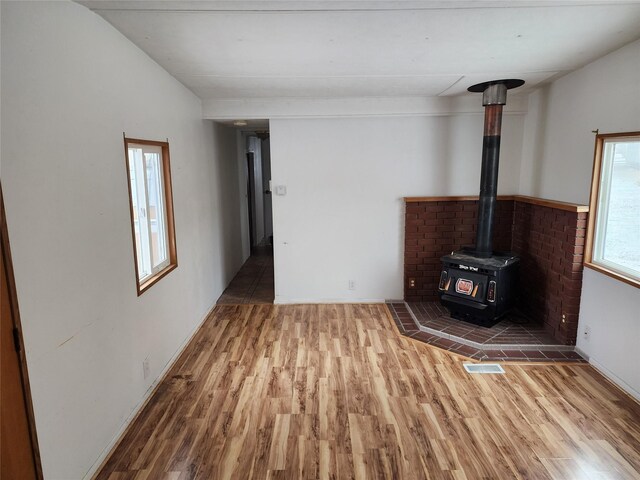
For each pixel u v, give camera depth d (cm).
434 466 212
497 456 219
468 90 388
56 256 175
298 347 356
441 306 446
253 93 400
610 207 300
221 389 288
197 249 400
